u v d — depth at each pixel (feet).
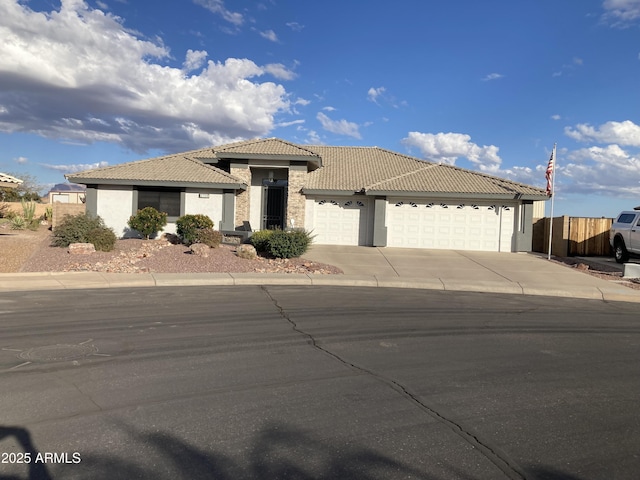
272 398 17.08
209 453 13.12
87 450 13.17
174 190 75.25
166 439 13.87
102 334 25.31
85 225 59.93
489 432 14.85
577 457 13.46
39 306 32.45
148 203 75.20
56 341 23.75
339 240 77.92
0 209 114.83
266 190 81.56
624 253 65.87
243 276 47.26
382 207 75.31
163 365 20.43
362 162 88.43
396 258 63.72
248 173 77.46
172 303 34.50
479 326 29.76
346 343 24.76
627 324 31.81
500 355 23.34
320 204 78.18
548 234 79.41
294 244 57.31
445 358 22.57
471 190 73.72
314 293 40.78
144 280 43.68
